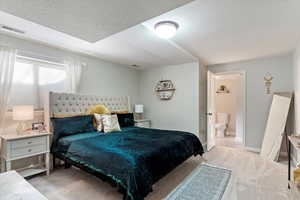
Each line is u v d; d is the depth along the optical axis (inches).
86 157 85.8
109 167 74.5
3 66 98.8
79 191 84.4
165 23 84.6
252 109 161.8
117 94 177.0
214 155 145.0
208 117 164.7
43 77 120.7
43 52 118.0
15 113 94.8
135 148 83.6
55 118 113.3
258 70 159.2
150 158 77.0
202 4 71.1
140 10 60.7
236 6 72.7
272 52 139.7
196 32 99.5
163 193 83.2
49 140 106.4
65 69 130.6
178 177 101.3
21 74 109.9
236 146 178.1
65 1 55.1
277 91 149.9
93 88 152.4
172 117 176.7
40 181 94.8
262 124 156.6
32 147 96.6
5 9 59.9
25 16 65.1
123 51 131.2
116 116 140.8
